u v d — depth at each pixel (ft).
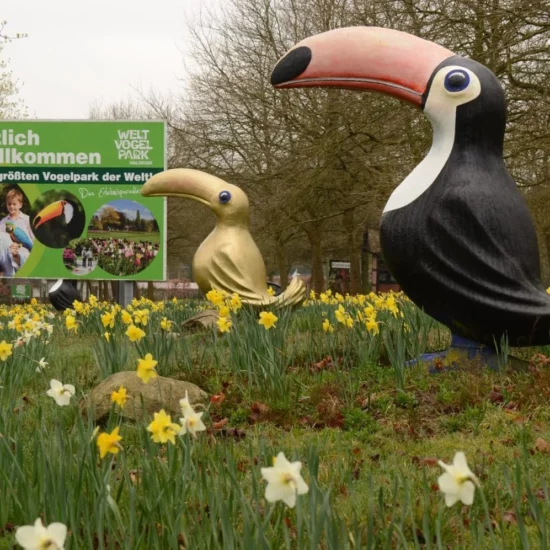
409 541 12.17
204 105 86.69
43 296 118.01
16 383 22.66
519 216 23.22
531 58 55.93
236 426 20.65
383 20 61.41
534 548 11.78
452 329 24.12
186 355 26.71
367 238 102.58
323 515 9.75
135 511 11.17
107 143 76.74
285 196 72.74
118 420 19.01
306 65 24.81
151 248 76.84
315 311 39.42
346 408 20.94
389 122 64.80
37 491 12.44
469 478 7.86
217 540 10.45
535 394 20.63
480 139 23.44
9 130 77.05
